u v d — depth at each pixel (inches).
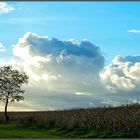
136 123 1988.2
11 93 3491.6
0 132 1945.1
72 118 2330.2
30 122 2792.8
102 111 2416.3
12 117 3356.3
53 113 2800.2
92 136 2017.7
